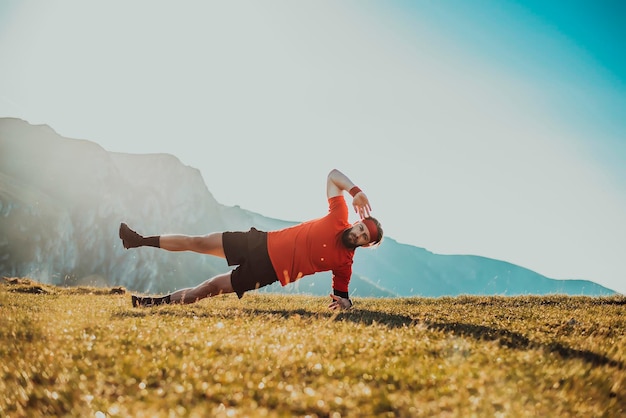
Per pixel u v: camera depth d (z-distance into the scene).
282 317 8.20
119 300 11.71
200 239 9.11
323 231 8.96
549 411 3.70
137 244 9.16
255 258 8.95
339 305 9.73
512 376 4.42
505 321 8.73
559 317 9.48
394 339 5.70
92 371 4.09
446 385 3.96
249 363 4.41
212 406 3.37
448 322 8.32
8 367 4.19
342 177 9.10
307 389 3.63
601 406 4.10
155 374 4.04
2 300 9.76
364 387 3.71
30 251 167.62
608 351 6.08
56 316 7.07
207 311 8.98
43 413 3.40
